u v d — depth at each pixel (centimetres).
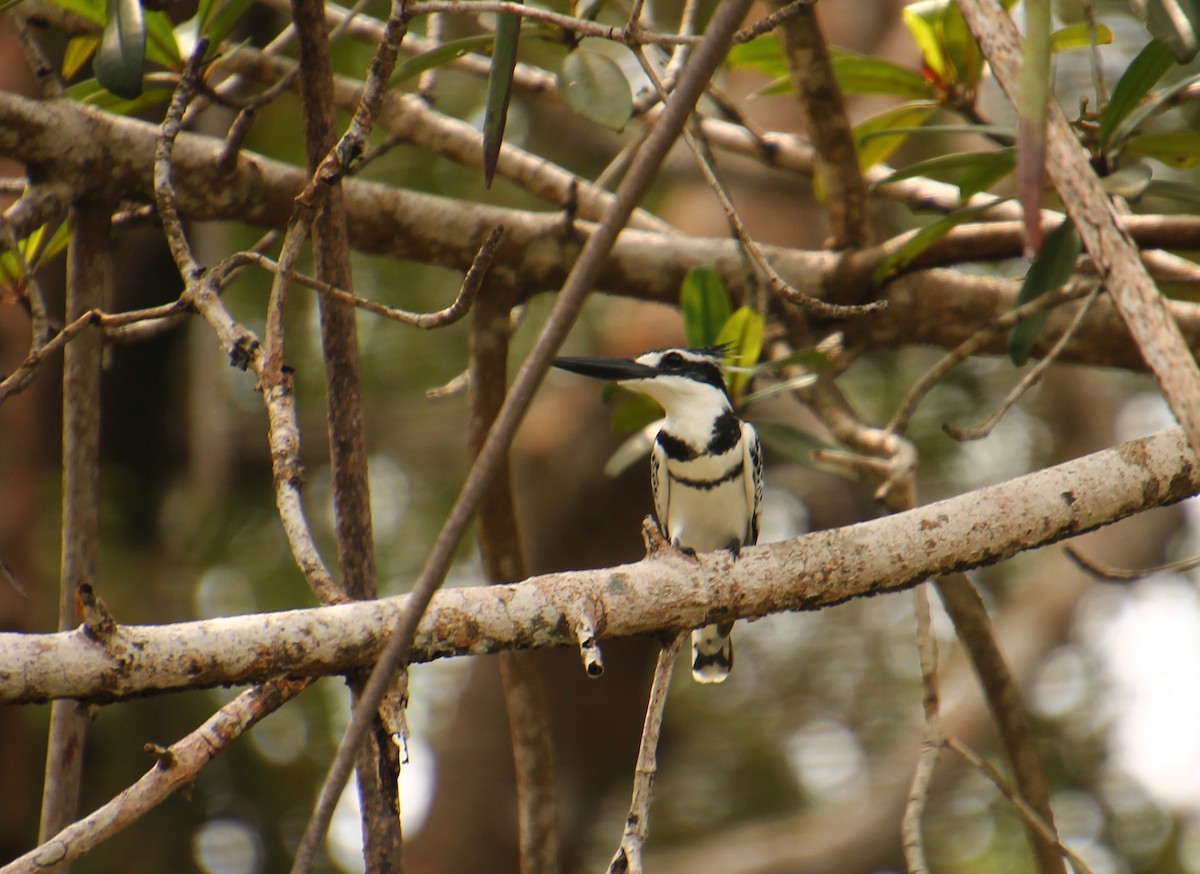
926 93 797
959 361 703
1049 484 519
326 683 1124
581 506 1325
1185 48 511
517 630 459
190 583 1120
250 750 1127
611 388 889
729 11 312
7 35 973
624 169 922
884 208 1237
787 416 1346
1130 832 1237
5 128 649
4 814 921
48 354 490
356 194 779
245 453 1180
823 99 762
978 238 813
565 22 489
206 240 1065
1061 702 1305
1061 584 1354
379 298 1201
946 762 1301
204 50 562
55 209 662
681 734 1398
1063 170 350
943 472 1270
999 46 353
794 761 1391
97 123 675
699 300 789
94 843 380
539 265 804
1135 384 1353
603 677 1343
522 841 718
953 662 1428
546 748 725
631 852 423
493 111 459
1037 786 681
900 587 518
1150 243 767
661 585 486
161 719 1086
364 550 499
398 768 422
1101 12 1091
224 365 1052
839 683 1380
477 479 312
